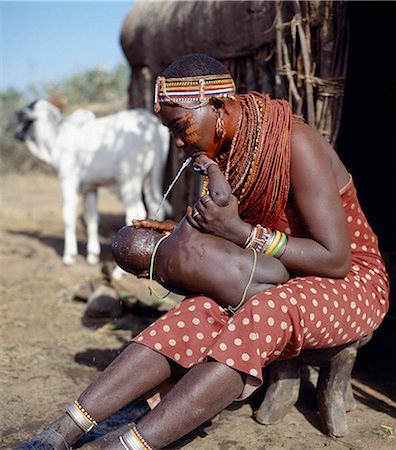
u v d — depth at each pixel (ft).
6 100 49.67
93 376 10.94
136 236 8.02
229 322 7.13
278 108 7.80
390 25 14.29
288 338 7.29
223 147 7.97
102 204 35.53
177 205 18.69
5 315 14.26
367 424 9.20
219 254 7.50
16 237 24.45
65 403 9.82
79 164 18.80
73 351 12.12
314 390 10.38
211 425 9.17
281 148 7.65
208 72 7.55
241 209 8.11
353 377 10.99
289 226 8.12
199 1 16.07
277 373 9.14
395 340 12.40
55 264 19.76
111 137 17.98
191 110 7.52
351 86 14.76
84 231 26.32
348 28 10.28
